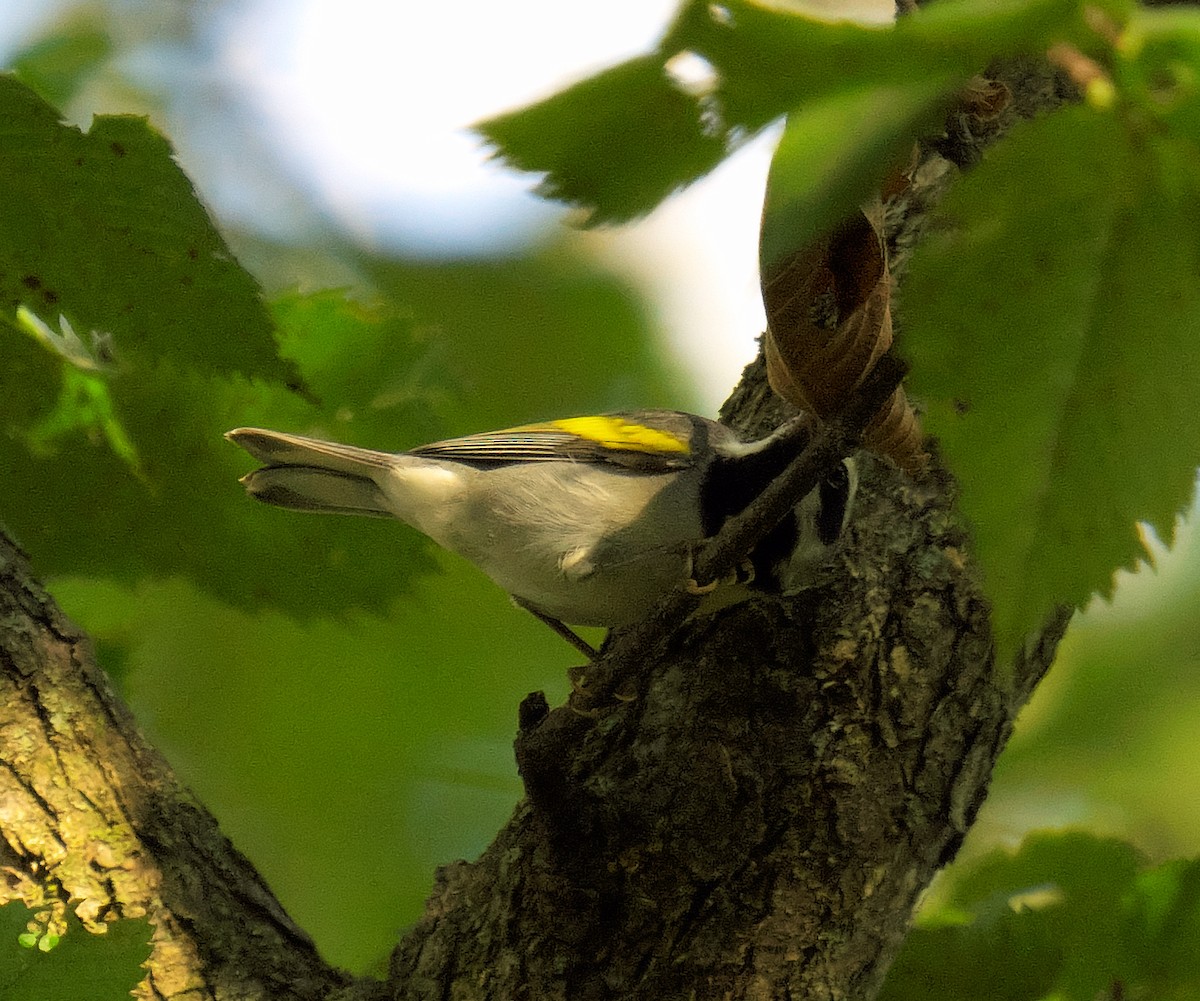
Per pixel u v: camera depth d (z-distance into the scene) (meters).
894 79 1.95
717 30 1.98
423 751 12.27
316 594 9.48
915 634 7.25
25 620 7.95
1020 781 12.03
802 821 7.00
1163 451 2.46
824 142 1.88
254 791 12.00
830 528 7.49
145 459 8.85
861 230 3.74
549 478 9.02
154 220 5.66
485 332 13.77
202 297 5.88
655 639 6.41
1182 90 2.21
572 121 2.11
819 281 4.02
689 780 7.18
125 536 9.08
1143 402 2.46
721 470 8.76
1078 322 2.47
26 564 8.26
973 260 2.48
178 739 11.94
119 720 8.03
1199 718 12.05
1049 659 7.51
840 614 7.38
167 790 7.95
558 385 13.73
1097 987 6.33
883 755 7.08
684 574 7.96
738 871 6.98
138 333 5.95
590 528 8.84
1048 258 2.45
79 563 9.14
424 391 10.05
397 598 9.54
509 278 13.90
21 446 8.62
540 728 6.74
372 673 12.22
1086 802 11.85
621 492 8.85
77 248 5.66
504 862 7.57
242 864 8.00
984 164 2.45
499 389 13.66
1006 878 7.47
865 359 4.44
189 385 8.70
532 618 12.41
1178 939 6.26
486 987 7.14
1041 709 12.29
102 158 5.47
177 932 7.39
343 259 13.95
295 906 11.75
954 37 1.97
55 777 7.55
